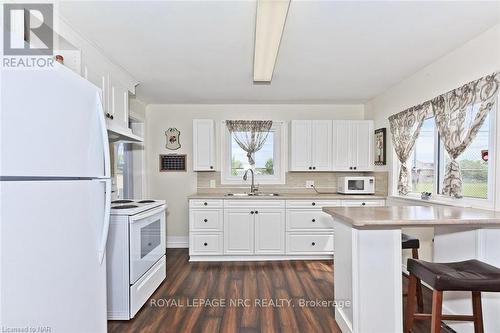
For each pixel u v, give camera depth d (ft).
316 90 11.84
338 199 12.20
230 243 12.14
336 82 10.78
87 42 7.20
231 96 12.76
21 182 3.17
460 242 6.72
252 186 13.84
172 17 6.14
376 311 5.89
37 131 3.38
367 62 8.79
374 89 11.71
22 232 3.18
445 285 4.80
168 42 7.34
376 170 12.96
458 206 7.77
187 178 14.24
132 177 13.64
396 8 5.85
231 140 14.25
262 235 12.16
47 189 3.52
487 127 7.01
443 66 8.34
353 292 5.96
